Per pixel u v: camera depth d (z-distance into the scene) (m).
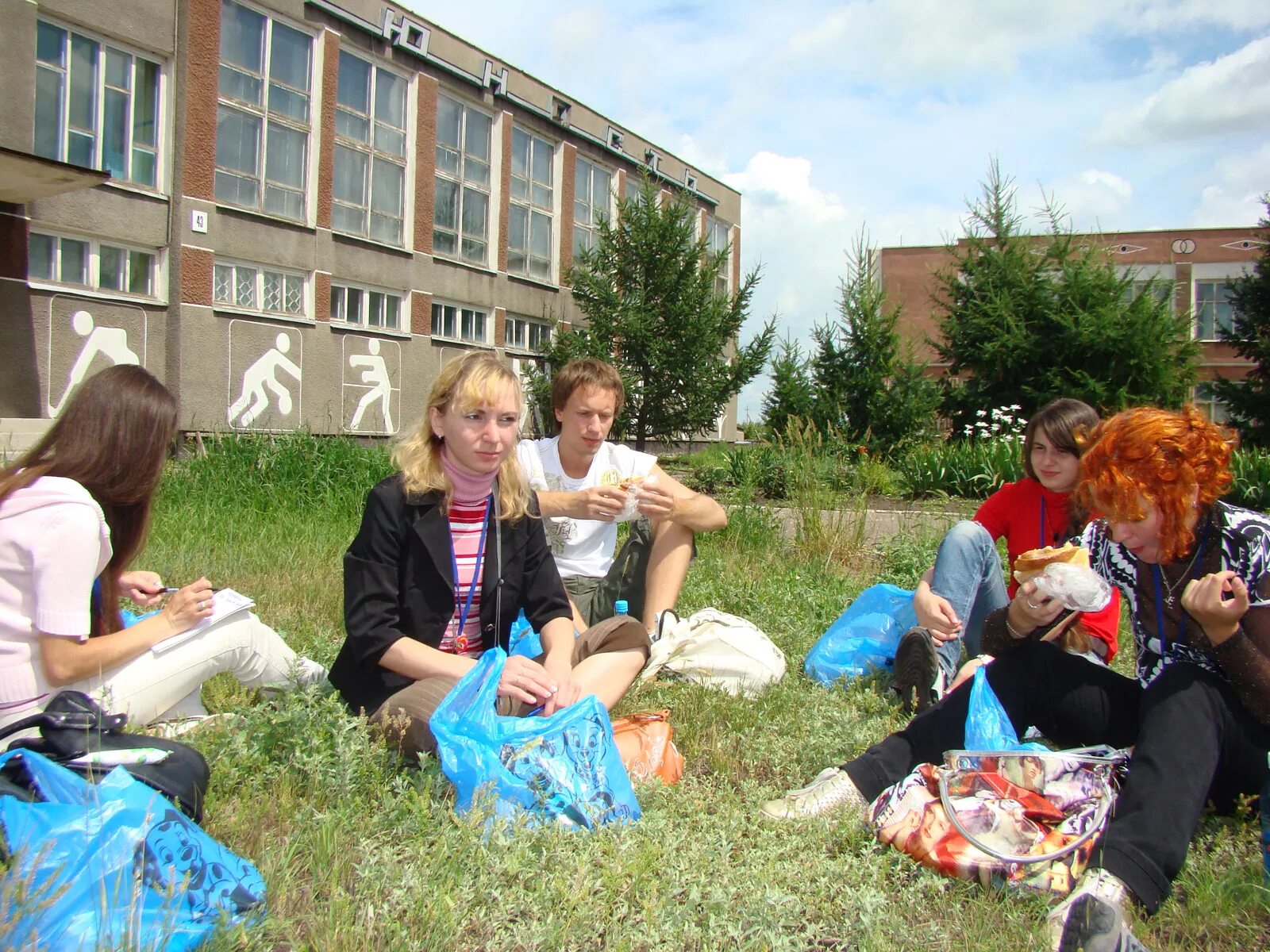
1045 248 16.55
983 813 2.42
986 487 10.70
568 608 3.28
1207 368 33.53
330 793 2.58
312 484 8.95
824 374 15.49
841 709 3.66
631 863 2.24
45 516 2.38
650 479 4.22
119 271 12.24
